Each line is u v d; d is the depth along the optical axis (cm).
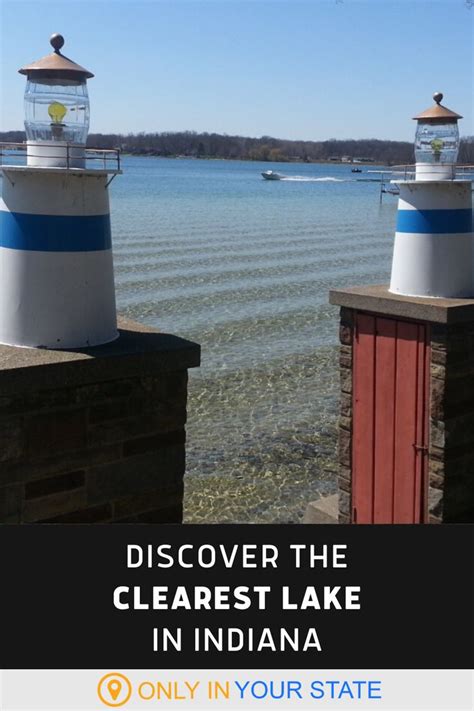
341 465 1202
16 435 741
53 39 814
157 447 827
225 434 1878
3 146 791
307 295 3544
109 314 833
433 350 1054
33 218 786
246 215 8281
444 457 1063
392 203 11281
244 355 2500
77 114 819
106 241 827
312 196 12862
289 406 2062
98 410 783
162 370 808
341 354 1178
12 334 798
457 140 1140
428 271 1105
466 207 1102
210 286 3678
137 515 823
